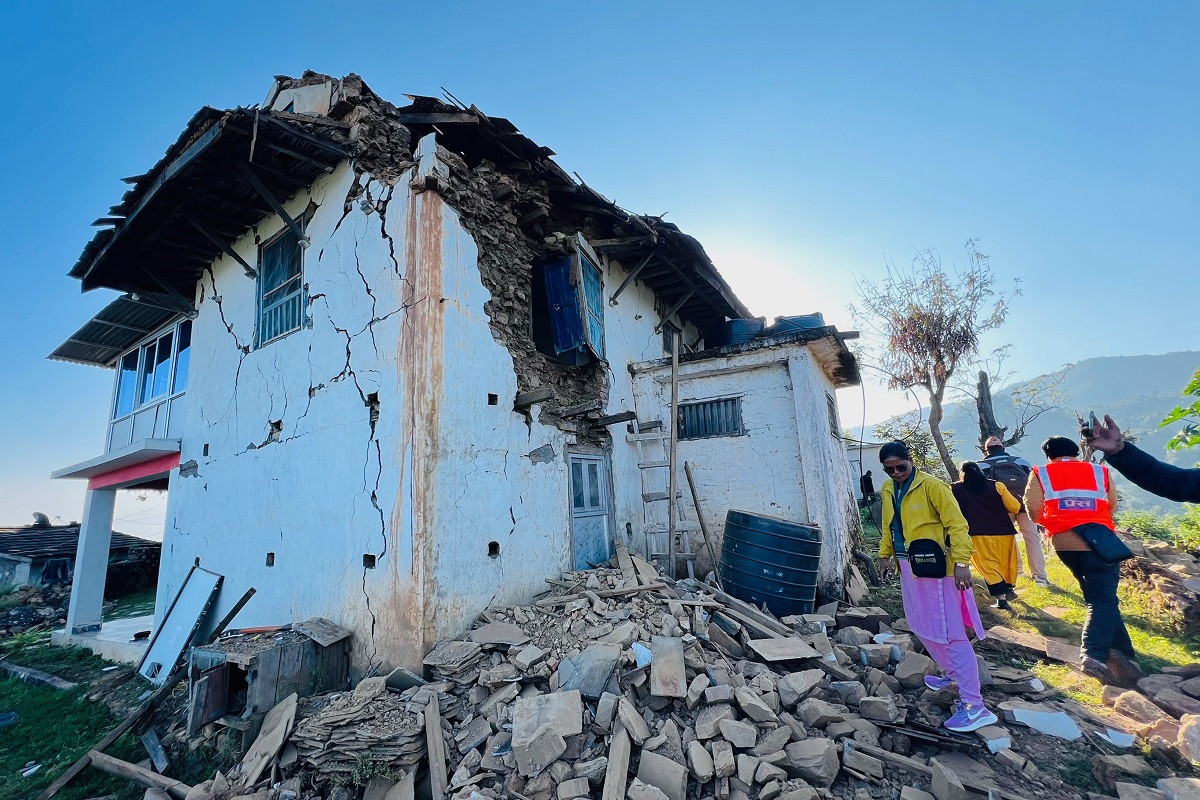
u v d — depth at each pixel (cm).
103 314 943
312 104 645
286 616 567
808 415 722
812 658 430
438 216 532
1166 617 507
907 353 1152
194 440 779
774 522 593
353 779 328
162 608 760
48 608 1345
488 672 390
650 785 283
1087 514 434
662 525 786
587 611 476
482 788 304
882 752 322
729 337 1029
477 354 550
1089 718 360
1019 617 561
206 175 584
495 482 539
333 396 569
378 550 487
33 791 443
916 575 367
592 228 787
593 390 720
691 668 386
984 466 639
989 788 293
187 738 450
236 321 735
